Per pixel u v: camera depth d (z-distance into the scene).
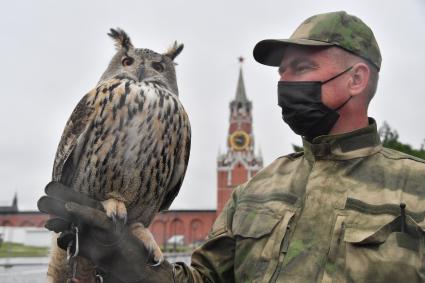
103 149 3.03
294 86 2.92
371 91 2.94
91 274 2.88
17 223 52.97
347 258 2.51
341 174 2.78
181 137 3.32
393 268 2.42
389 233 2.50
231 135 86.38
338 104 2.86
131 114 3.06
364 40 2.90
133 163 3.03
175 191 3.56
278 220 2.83
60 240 2.59
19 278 4.95
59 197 2.65
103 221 2.61
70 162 3.20
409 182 2.65
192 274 3.03
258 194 3.06
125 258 2.69
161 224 75.75
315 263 2.59
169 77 3.93
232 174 84.31
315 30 2.90
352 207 2.64
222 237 3.13
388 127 18.05
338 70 2.86
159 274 2.83
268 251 2.76
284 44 2.99
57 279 3.05
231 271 3.11
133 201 3.13
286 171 3.12
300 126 2.96
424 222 2.50
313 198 2.77
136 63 3.76
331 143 2.85
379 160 2.80
